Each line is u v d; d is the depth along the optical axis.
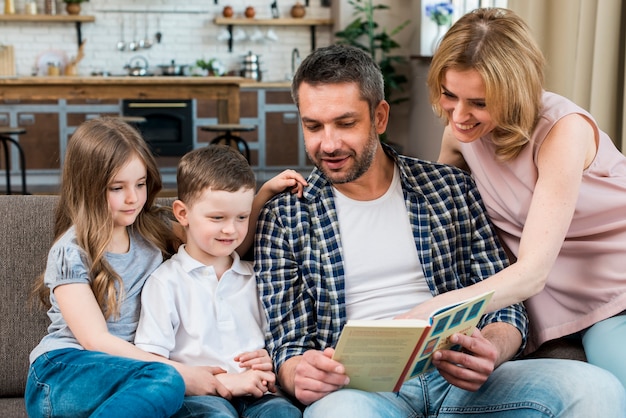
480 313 1.49
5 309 1.83
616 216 1.80
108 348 1.61
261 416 1.57
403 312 1.76
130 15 8.60
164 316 1.70
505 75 1.61
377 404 1.48
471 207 1.85
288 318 1.74
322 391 1.50
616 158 1.85
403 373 1.46
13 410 1.73
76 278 1.66
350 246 1.77
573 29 2.85
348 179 1.68
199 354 1.71
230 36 8.62
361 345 1.39
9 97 5.64
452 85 1.66
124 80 5.66
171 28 8.66
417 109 7.40
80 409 1.49
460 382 1.53
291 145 8.24
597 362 1.73
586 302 1.81
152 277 1.75
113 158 1.70
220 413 1.50
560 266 1.84
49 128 7.86
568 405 1.47
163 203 2.00
